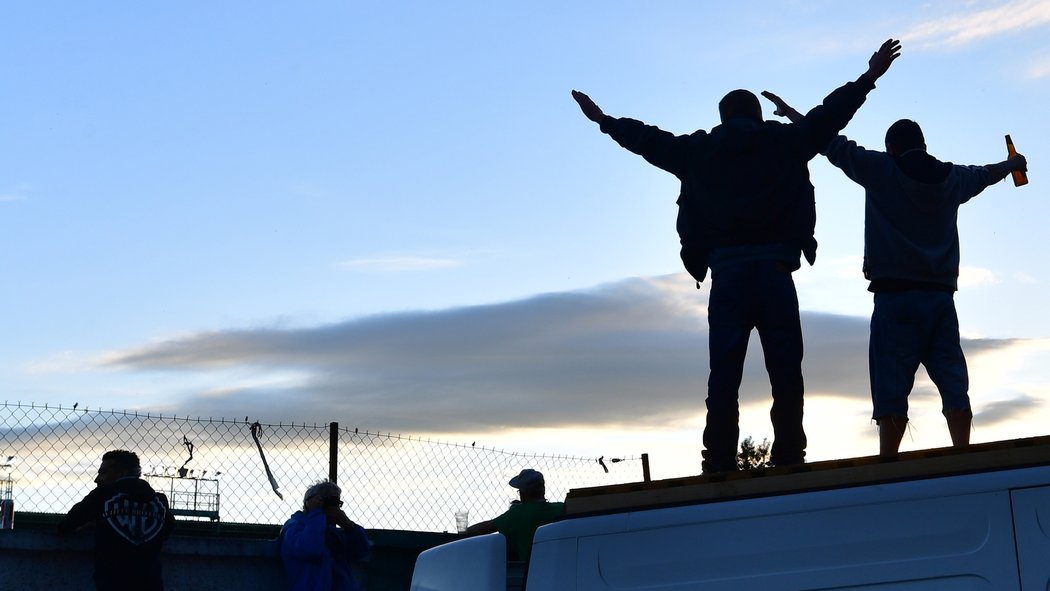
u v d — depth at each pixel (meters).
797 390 4.93
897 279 5.46
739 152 4.98
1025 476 3.01
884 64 5.02
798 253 5.04
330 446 9.88
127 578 6.61
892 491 3.08
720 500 3.23
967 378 5.45
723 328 4.98
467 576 3.49
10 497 8.29
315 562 7.83
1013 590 2.92
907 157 5.43
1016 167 5.58
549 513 6.27
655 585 3.18
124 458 7.03
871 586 3.01
